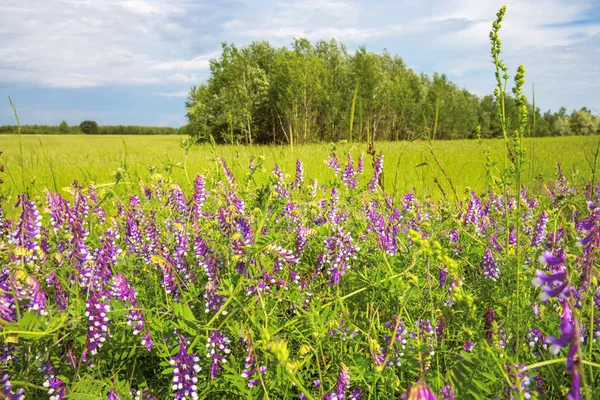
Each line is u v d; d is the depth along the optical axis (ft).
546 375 7.18
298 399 7.03
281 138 150.71
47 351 6.42
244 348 7.66
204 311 8.13
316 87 141.59
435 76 208.95
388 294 9.42
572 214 10.63
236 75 150.30
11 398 5.60
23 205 7.24
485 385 4.83
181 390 6.50
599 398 5.84
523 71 7.95
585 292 6.94
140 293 9.34
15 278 6.09
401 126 175.42
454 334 8.37
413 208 15.24
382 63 220.43
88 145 111.86
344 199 13.88
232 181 14.03
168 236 10.82
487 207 15.92
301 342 7.80
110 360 7.37
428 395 3.53
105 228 12.74
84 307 6.80
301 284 9.77
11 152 69.26
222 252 8.77
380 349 6.98
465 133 245.24
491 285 9.86
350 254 9.33
